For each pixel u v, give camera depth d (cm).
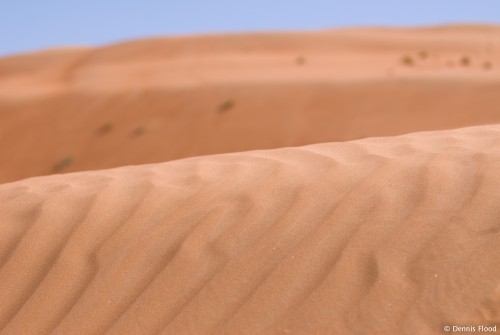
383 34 5806
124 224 426
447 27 6831
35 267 402
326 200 414
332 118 2559
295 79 3022
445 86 2673
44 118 2961
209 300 351
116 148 2611
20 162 2630
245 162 514
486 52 4750
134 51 5028
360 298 329
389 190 410
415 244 353
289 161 499
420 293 322
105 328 349
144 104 2955
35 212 459
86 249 409
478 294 312
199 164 530
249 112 2714
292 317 328
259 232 394
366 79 2898
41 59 5125
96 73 4006
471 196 384
